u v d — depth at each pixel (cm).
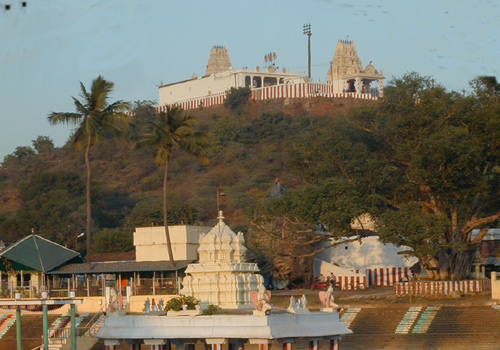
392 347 14738
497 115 17388
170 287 17488
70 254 18712
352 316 16062
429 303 16138
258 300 9644
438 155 16788
